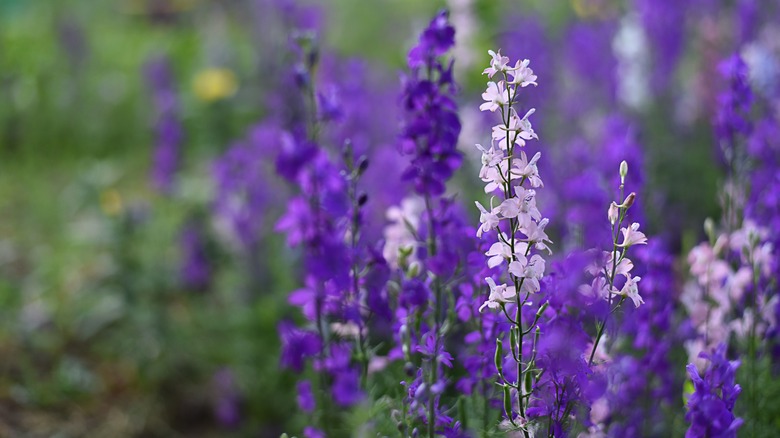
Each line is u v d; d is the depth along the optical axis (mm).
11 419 4570
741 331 2926
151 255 5555
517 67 2094
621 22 7020
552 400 2232
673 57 6184
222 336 5156
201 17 11484
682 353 3258
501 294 2146
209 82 7793
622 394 2832
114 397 4910
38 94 8758
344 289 2629
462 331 3213
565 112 5727
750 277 2895
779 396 3053
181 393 4957
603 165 3955
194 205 5688
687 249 3801
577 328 2213
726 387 2246
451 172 2611
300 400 2965
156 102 7105
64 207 6641
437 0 8031
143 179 7641
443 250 2582
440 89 2623
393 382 2764
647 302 2881
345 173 2756
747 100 3285
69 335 5246
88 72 9336
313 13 6816
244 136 7551
